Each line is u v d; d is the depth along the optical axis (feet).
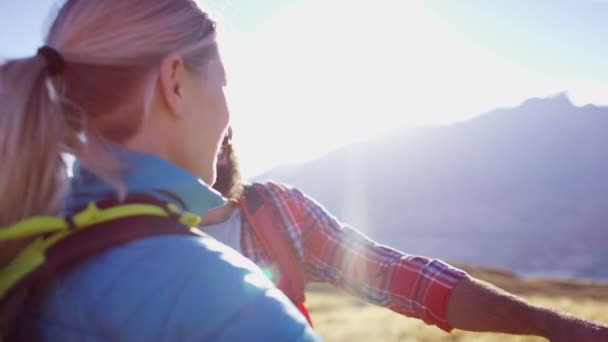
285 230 5.90
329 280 5.95
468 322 4.75
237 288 3.05
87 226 3.25
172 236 3.24
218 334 2.93
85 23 3.58
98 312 3.06
